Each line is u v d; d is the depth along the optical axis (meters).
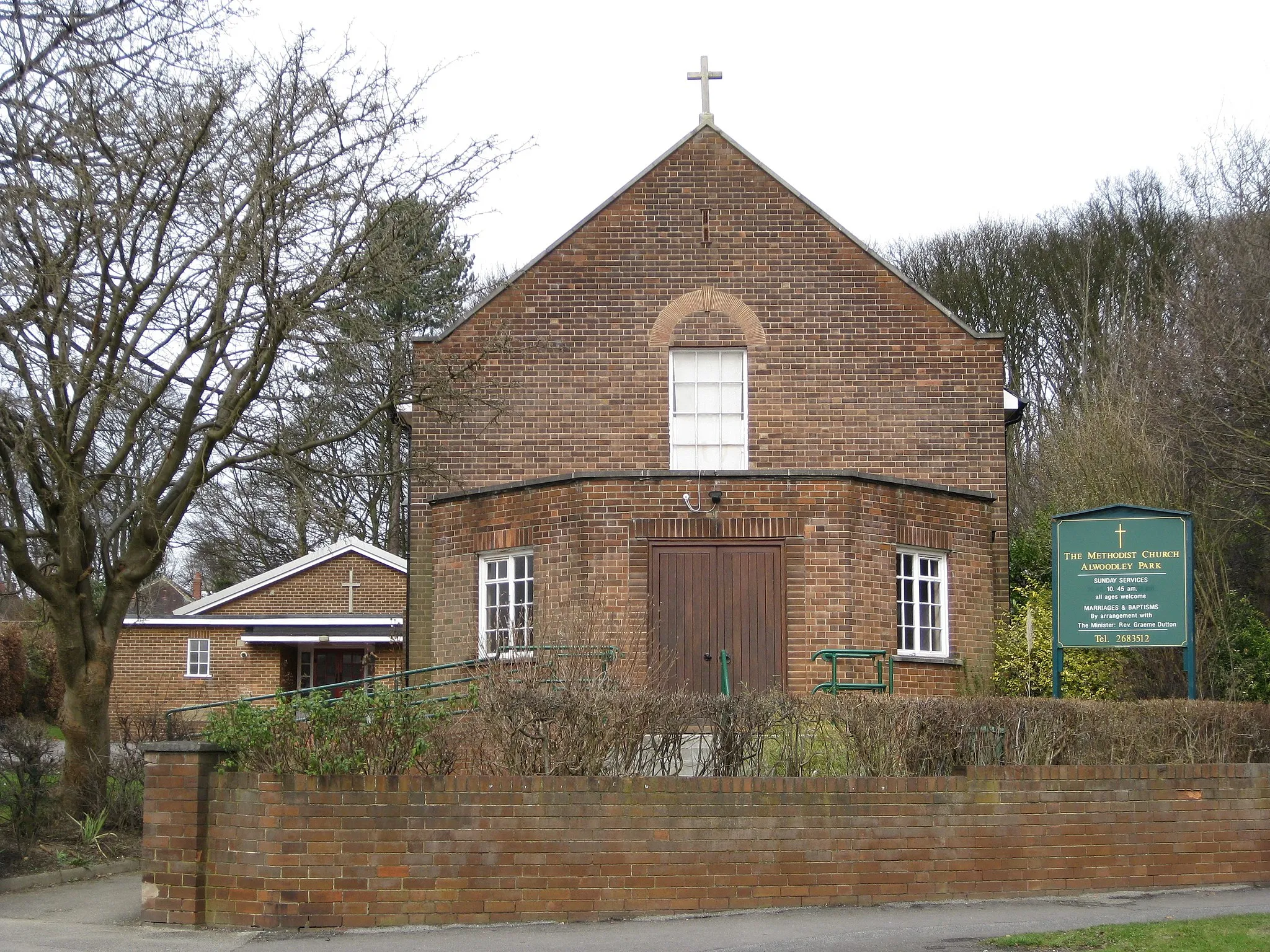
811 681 17.20
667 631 17.44
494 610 18.98
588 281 20.61
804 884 11.02
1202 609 21.09
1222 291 27.55
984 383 20.52
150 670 36.94
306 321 15.12
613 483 17.70
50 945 10.17
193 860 10.94
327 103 15.34
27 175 13.65
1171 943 9.13
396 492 42.25
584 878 10.80
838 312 20.58
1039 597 19.64
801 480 17.67
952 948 9.31
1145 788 11.79
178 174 14.91
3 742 14.30
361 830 10.74
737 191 20.80
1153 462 24.92
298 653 38.53
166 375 15.05
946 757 11.62
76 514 15.14
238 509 41.16
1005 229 45.38
